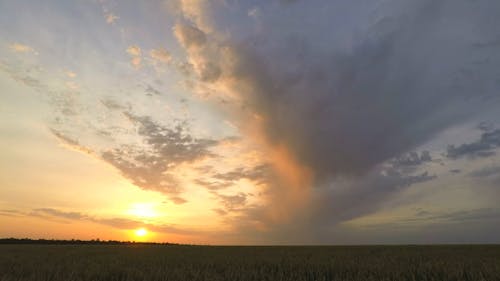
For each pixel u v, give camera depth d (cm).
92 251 3041
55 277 1066
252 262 1595
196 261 1688
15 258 1930
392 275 1102
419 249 3256
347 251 2944
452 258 1827
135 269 1208
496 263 1327
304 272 1236
